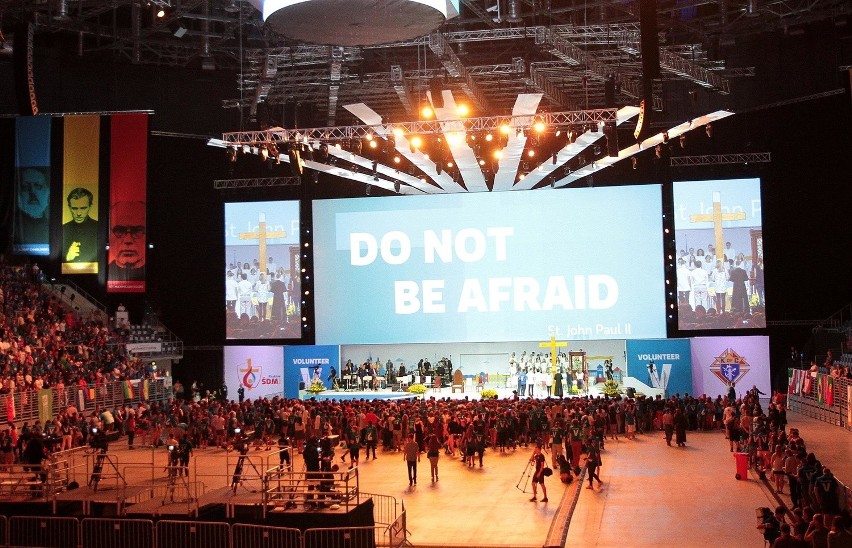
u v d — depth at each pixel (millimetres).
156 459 33750
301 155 43875
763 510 17625
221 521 20844
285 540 20062
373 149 46406
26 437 31047
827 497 19516
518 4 36062
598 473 27531
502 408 35781
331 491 21594
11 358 38156
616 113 36125
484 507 24641
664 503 24641
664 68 38094
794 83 47938
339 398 49156
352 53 36562
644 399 40594
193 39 47000
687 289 48750
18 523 21656
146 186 38312
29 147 38875
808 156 49938
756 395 41281
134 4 40469
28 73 24484
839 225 49531
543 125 36500
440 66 40938
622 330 49656
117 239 38188
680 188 49062
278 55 36344
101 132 38625
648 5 22859
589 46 40500
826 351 48562
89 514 21969
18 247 38688
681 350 47938
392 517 23422
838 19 45500
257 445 36031
